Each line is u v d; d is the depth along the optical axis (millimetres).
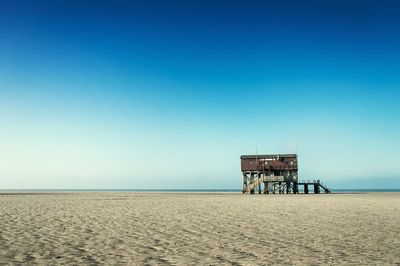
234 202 38594
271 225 17984
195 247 11883
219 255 10617
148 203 36031
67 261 9625
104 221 19156
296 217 22031
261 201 40844
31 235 13930
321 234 14938
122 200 42531
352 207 30844
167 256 10438
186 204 34562
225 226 17484
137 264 9383
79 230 15594
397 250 11453
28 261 9539
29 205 31203
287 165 71625
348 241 13195
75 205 31875
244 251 11242
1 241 12422
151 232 15273
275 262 9719
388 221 19891
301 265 9367
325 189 77875
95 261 9680
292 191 75188
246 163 73438
